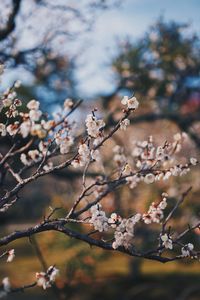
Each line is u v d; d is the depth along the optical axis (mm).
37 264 16875
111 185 4031
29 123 3111
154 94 10055
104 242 3039
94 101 10156
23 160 3578
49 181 23641
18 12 6176
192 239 9656
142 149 4098
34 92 9570
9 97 3275
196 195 10516
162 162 3795
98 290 13180
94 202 3463
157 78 9984
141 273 15625
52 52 7797
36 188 23984
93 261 11719
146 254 2992
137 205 10789
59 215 10289
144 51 10039
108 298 12797
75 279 12305
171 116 9203
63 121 3572
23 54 7055
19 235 3039
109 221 2988
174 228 9883
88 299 12477
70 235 3037
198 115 9367
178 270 16219
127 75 9828
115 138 9000
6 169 3521
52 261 12992
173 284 14195
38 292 12906
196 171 11352
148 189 11102
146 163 3732
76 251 11578
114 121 8055
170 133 13305
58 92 9594
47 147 3492
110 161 8094
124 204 10828
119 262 17172
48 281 3049
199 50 10234
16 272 15555
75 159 3100
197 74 10266
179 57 10031
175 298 12906
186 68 10234
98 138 3080
